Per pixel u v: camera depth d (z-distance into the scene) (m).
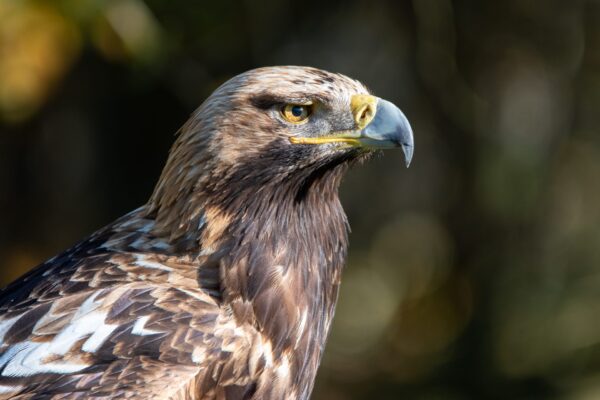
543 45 16.52
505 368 16.81
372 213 17.47
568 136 17.00
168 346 7.40
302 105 8.02
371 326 17.95
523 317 17.03
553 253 17.20
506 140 16.62
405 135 8.07
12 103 14.20
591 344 16.62
